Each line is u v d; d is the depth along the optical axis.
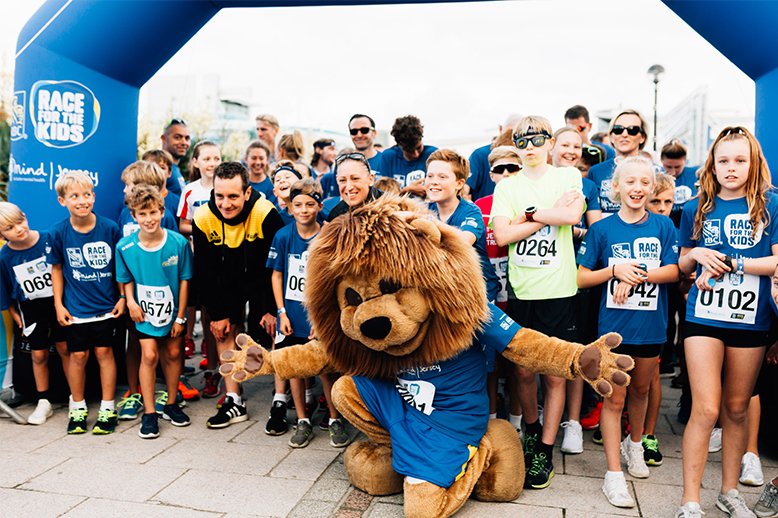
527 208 3.27
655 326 3.16
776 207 2.75
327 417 4.10
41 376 4.22
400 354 2.73
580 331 3.59
